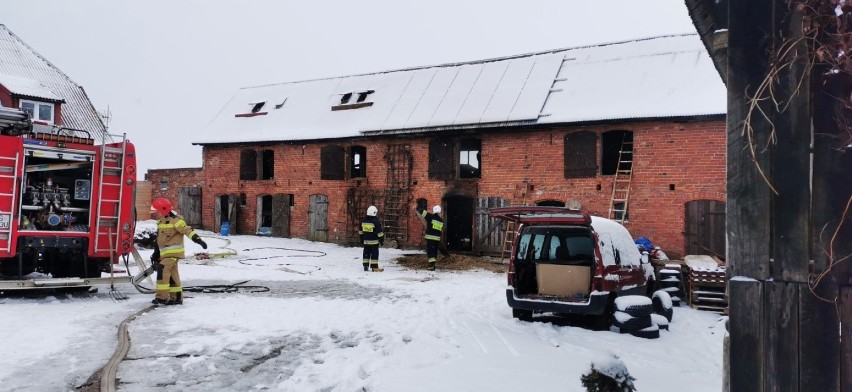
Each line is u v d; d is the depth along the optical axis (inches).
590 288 329.1
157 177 1176.8
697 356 282.8
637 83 729.6
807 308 104.3
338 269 639.1
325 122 980.6
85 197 403.5
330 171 933.8
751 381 108.3
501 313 380.8
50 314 335.0
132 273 508.4
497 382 212.7
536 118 733.9
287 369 236.1
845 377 102.3
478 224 794.8
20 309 347.3
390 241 864.9
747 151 109.9
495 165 784.9
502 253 745.0
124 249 406.6
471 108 817.5
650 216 675.4
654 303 381.1
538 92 785.6
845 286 102.1
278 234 994.7
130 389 207.0
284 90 1156.5
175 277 382.9
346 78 1100.5
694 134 657.0
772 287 106.7
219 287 470.6
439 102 871.7
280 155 1000.9
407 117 871.1
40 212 392.8
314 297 434.3
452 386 207.6
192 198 1117.7
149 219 1153.4
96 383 212.2
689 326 367.9
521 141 765.3
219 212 1075.3
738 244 111.0
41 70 1191.6
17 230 373.1
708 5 124.1
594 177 711.7
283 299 419.8
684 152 661.3
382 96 974.4
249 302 399.9
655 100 686.5
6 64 1144.2
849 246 101.9
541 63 855.7
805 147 104.9
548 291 355.9
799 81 104.8
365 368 235.0
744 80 110.6
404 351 264.2
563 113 729.6
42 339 273.1
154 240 754.8
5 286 356.8
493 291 489.7
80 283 383.6
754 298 108.1
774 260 106.8
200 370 232.1
